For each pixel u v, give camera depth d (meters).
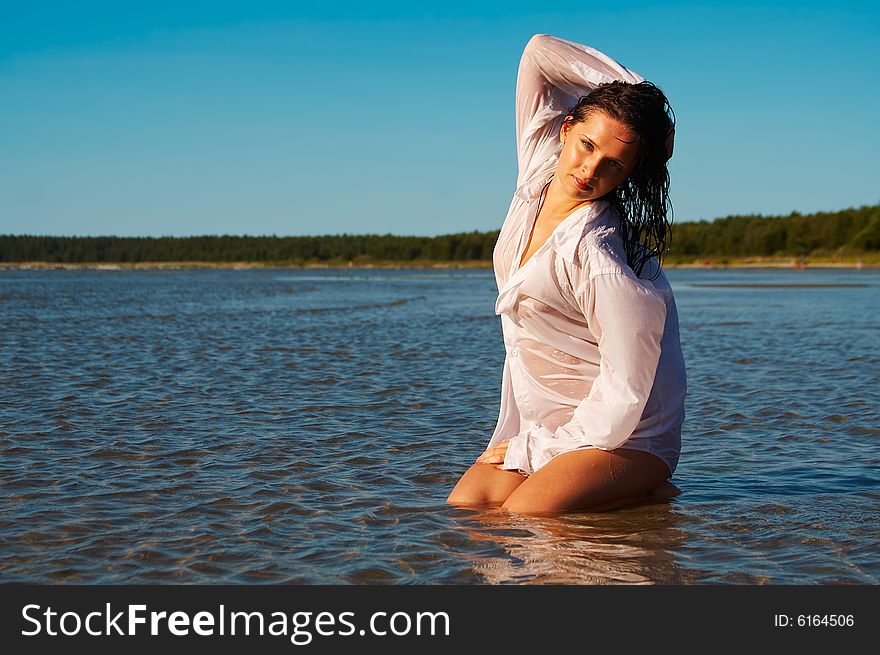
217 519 4.79
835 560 4.20
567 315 4.56
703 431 7.47
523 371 4.83
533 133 4.75
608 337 4.39
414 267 162.50
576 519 4.74
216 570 4.07
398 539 4.46
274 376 10.66
